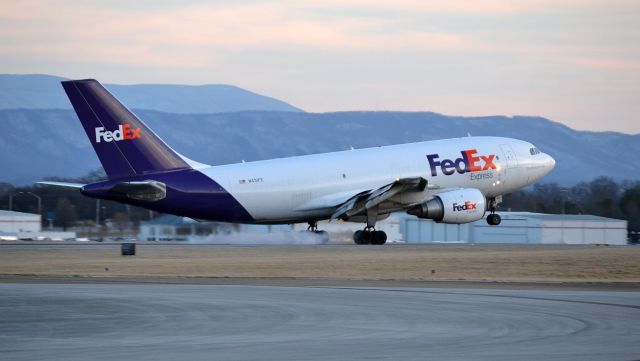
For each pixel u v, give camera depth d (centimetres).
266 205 17112
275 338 6706
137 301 8744
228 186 16812
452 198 17400
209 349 6247
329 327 7212
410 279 11362
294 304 8550
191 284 10469
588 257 14125
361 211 17300
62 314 7894
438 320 7569
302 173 17325
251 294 9375
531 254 14788
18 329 7131
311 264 13000
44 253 15425
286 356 5984
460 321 7519
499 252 15425
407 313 7969
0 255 14912
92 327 7212
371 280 11181
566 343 6481
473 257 14138
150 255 14762
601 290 10144
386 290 9844
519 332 6969
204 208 16712
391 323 7412
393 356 5988
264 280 11081
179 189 16500
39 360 5847
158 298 8994
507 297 9219
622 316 7825
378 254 14788
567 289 10238
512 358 5928
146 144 16375
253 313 7962
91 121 16112
